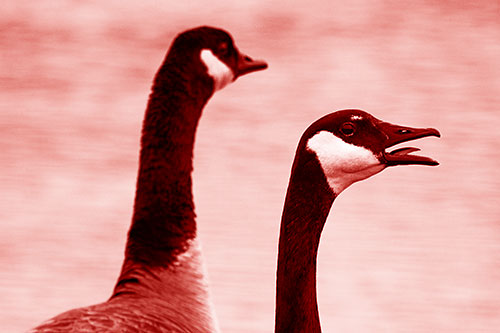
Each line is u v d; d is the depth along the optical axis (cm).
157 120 671
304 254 732
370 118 734
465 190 1931
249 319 1433
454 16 3058
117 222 1777
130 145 2150
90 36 2889
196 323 622
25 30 2936
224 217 1792
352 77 2561
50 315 1441
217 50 692
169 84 673
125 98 2438
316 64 2661
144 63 2688
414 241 1727
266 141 2162
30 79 2558
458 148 2117
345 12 3122
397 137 726
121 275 650
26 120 2272
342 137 726
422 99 2392
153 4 3222
